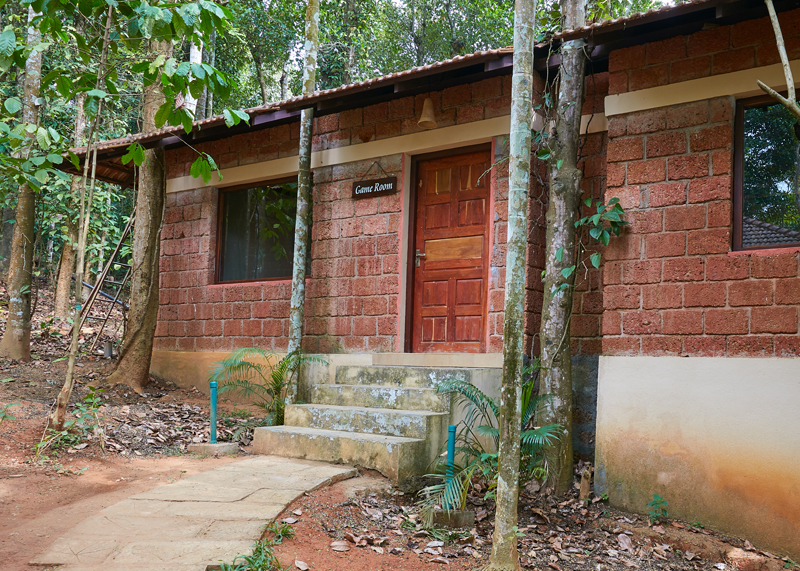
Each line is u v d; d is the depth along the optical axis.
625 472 5.35
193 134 8.30
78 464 5.40
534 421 5.83
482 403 5.50
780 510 4.70
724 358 5.02
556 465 5.61
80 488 4.84
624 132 5.68
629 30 5.41
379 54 19.44
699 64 5.39
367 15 17.97
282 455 6.01
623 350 5.48
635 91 5.65
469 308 7.01
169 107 4.83
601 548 4.66
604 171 6.30
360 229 7.68
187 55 16.17
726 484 4.93
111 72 5.51
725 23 5.25
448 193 7.26
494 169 6.74
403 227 7.34
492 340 6.62
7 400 6.84
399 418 5.79
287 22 17.02
